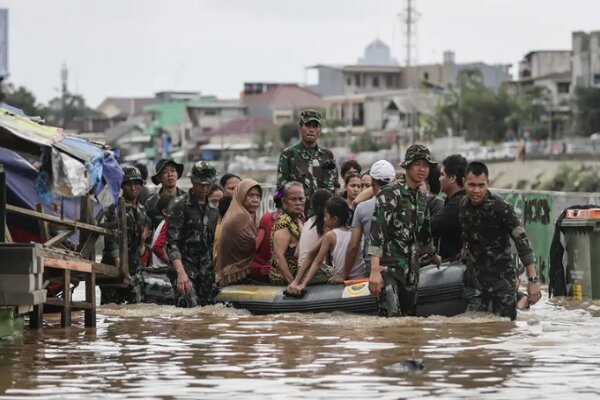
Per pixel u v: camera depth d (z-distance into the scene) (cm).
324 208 2403
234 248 2538
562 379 1568
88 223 2388
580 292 2739
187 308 2492
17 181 2431
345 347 1878
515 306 2234
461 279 2278
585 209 2759
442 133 18500
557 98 19475
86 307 2212
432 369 1653
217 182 2827
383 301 2248
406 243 2238
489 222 2212
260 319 2291
